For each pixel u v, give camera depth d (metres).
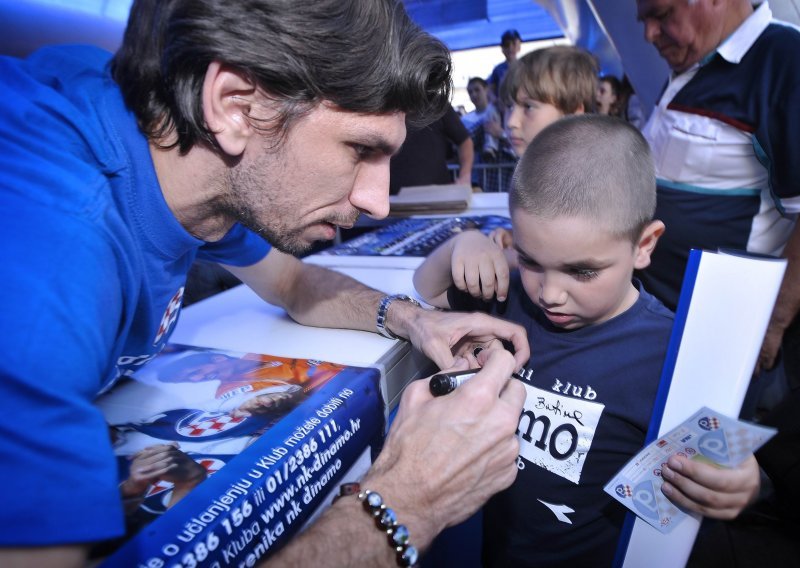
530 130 1.50
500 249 0.84
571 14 3.05
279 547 0.43
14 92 0.41
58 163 0.38
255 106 0.45
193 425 0.51
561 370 0.72
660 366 0.65
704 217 1.25
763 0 1.15
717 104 1.17
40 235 0.32
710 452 0.49
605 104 3.02
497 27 4.84
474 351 0.75
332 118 0.46
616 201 0.58
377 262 1.23
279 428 0.50
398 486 0.47
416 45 0.47
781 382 1.23
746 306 0.48
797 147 1.05
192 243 0.54
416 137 2.23
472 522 0.99
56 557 0.29
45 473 0.28
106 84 0.46
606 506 0.69
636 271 1.40
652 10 1.21
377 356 0.71
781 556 1.17
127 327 0.47
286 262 0.88
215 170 0.49
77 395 0.31
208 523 0.37
